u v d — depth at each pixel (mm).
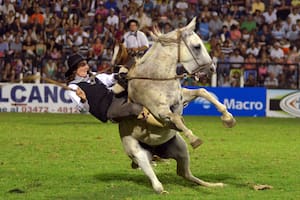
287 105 25547
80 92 10258
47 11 30344
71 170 12203
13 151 14758
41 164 12922
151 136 9891
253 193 10078
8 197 9766
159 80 9758
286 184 10906
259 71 26297
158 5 30719
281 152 14977
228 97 25750
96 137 17453
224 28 29344
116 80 10289
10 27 29766
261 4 31016
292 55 27797
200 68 10055
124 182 10984
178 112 10008
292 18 30156
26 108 26125
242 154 14555
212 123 22016
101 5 30531
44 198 9703
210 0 30984
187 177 10555
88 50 27844
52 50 28578
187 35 9969
